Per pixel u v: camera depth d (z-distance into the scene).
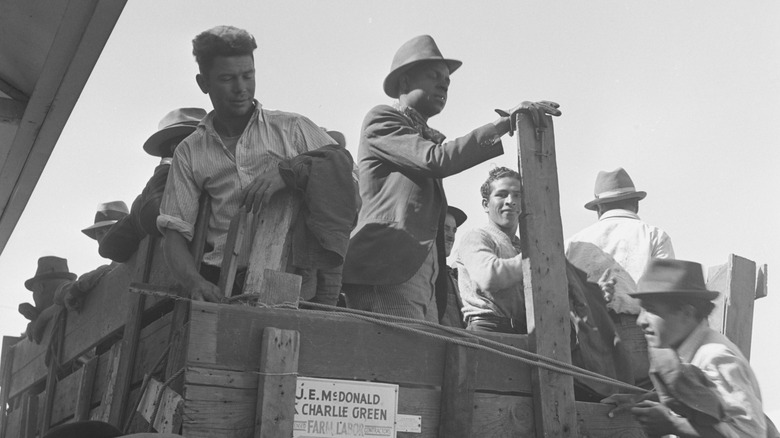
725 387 4.44
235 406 3.78
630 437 4.53
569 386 4.37
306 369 3.93
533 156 4.60
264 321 3.91
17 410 6.65
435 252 5.15
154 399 4.00
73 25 4.86
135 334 4.66
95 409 5.00
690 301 4.56
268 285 3.98
